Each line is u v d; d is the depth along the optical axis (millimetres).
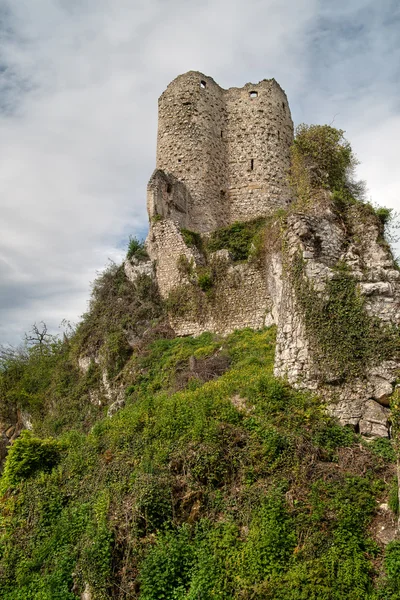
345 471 9367
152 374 19953
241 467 9766
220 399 11836
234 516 9125
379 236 12641
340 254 12430
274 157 28859
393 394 9828
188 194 27516
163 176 26312
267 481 9375
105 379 22469
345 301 11438
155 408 12922
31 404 25938
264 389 11586
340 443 10078
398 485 8422
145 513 9562
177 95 29047
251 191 28297
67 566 10273
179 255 23969
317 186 14344
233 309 20562
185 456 10312
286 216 13422
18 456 13703
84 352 24688
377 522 8492
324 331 11367
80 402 23016
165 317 23219
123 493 10531
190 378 16750
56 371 26469
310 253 12141
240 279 20734
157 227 25188
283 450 9844
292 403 11000
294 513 8703
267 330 18703
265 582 7918
